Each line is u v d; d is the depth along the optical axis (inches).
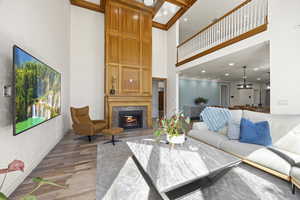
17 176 63.4
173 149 71.8
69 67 174.1
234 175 72.3
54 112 108.6
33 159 79.2
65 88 153.9
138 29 199.0
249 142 83.9
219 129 112.0
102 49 197.8
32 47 79.8
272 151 70.3
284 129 77.5
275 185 64.3
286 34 93.9
